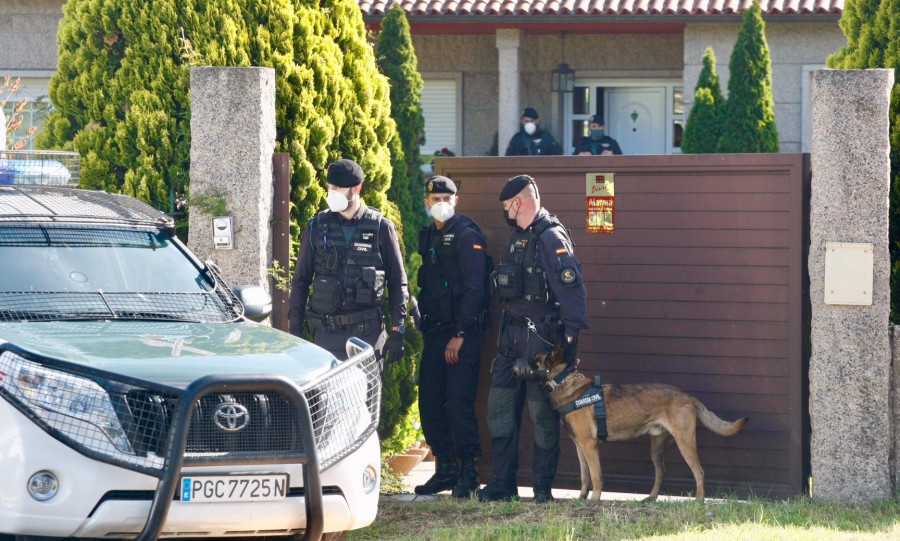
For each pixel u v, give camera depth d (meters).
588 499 25.66
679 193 27.08
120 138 28.88
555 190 27.83
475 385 26.81
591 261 27.66
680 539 20.78
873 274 24.27
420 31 63.53
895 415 24.53
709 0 58.94
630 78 65.19
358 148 29.41
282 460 16.72
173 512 16.09
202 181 26.25
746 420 25.42
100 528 15.76
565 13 59.00
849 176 24.31
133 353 17.28
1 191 21.66
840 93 24.34
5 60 58.53
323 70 28.44
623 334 27.52
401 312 25.44
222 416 16.52
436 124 67.12
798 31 59.09
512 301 25.48
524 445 28.36
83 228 21.11
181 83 28.41
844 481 24.55
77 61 29.95
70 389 16.06
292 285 25.45
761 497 26.58
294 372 17.58
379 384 19.80
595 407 24.94
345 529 17.91
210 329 19.80
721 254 26.88
